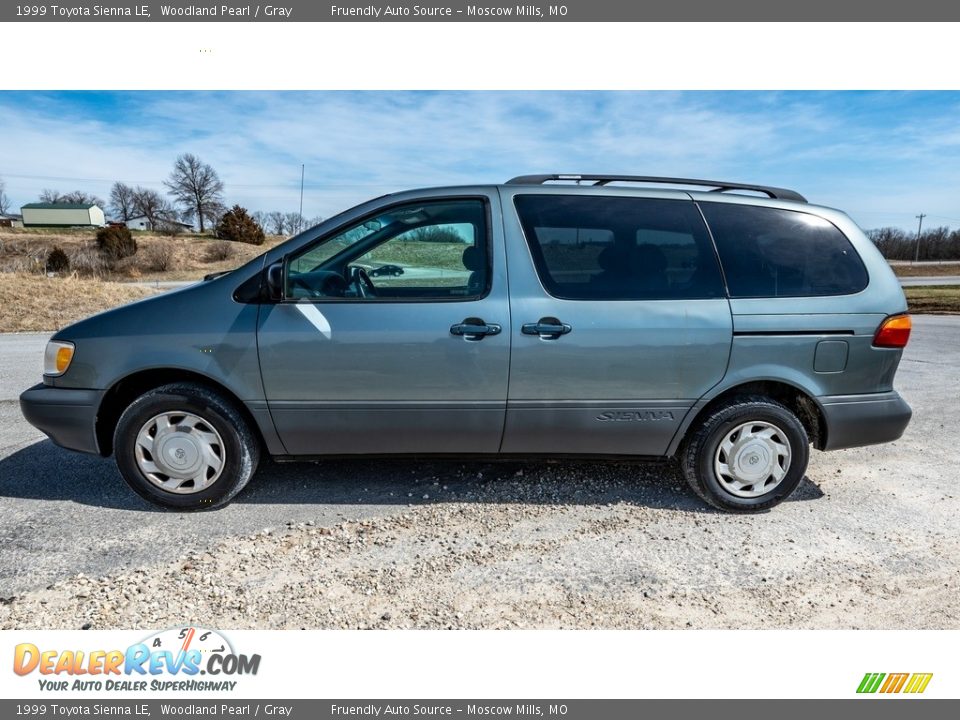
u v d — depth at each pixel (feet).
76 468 12.26
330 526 10.03
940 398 19.31
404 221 10.28
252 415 10.15
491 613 7.93
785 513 10.80
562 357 9.90
